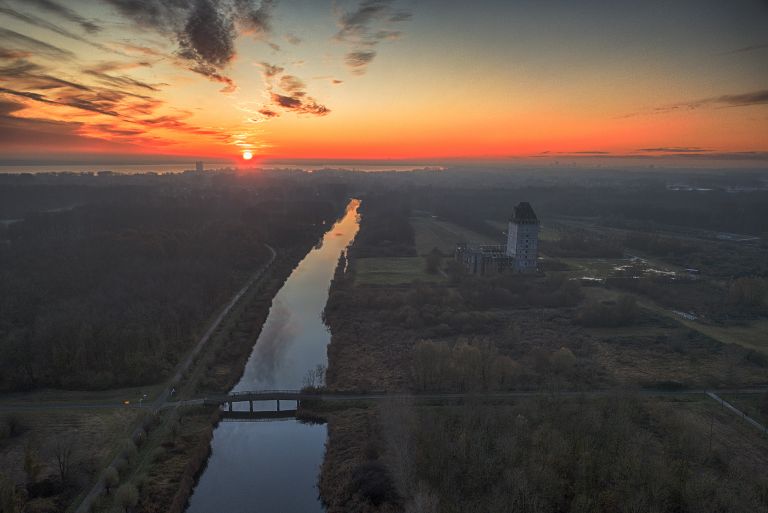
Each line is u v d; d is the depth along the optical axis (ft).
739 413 372.38
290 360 517.96
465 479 271.49
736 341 525.34
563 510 251.80
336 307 650.02
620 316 571.28
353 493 291.58
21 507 273.54
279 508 302.45
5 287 634.02
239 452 361.71
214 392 431.84
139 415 373.20
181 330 537.24
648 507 238.07
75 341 472.03
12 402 400.67
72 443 327.88
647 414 358.64
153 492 301.43
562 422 319.27
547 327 565.53
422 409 370.12
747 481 273.13
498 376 407.64
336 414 393.50
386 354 498.28
